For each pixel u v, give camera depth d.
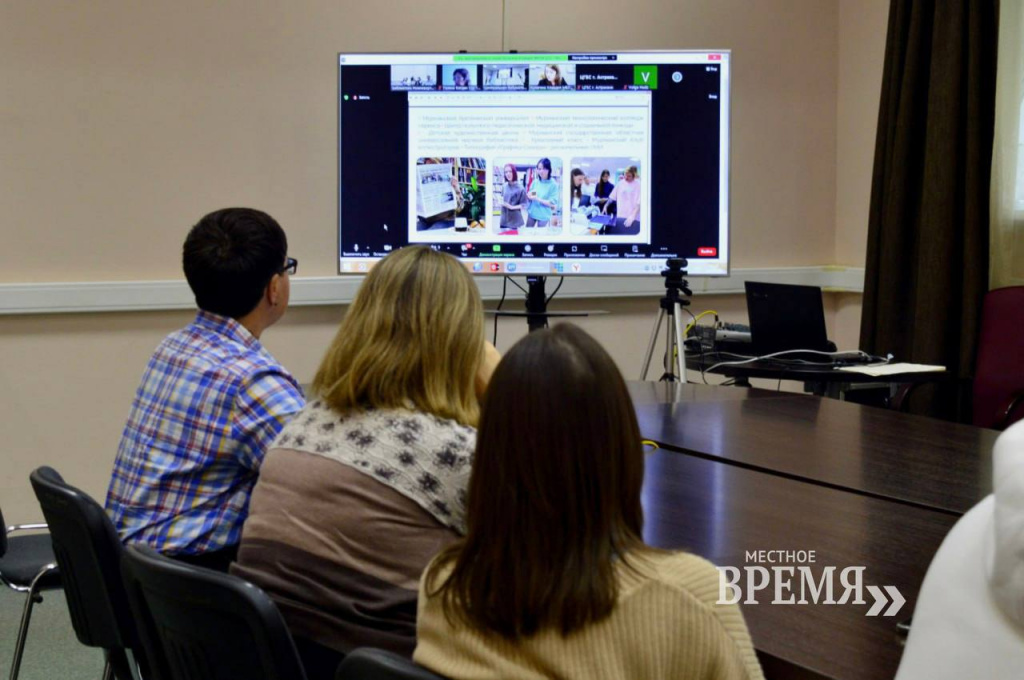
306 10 4.05
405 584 1.37
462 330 1.45
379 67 3.71
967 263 4.03
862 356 3.49
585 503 0.98
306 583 1.39
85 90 3.78
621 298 4.61
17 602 3.43
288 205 4.09
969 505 1.75
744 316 4.86
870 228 4.43
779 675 1.14
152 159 3.88
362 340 1.46
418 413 1.42
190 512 1.94
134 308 3.86
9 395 3.76
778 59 4.81
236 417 1.91
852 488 1.86
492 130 3.74
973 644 0.80
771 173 4.85
